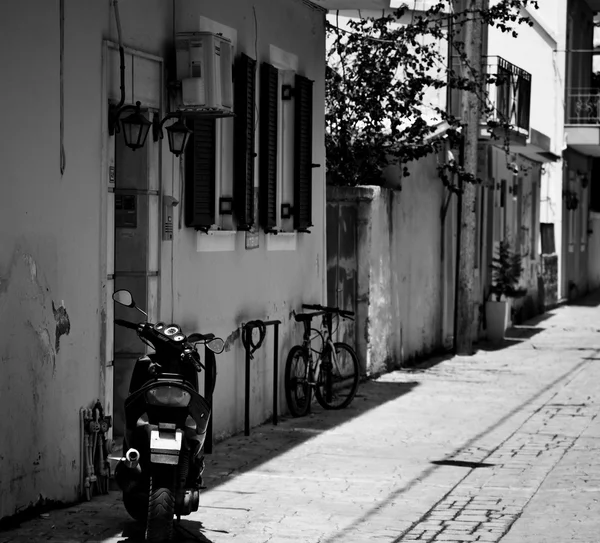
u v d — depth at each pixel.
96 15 9.29
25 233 8.27
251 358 12.61
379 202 17.77
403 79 21.08
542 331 27.33
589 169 43.84
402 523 8.72
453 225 22.22
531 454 11.84
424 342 20.72
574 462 11.42
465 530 8.51
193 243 11.38
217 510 9.02
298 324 14.71
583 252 43.44
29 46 8.32
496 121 22.44
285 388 13.88
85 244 9.16
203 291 11.64
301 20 14.61
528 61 33.44
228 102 10.95
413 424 13.62
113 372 9.79
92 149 9.25
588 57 42.16
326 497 9.62
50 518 8.45
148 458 7.60
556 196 37.03
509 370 19.25
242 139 12.36
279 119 13.88
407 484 10.25
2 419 8.00
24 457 8.30
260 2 13.16
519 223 30.66
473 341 23.67
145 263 10.26
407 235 19.47
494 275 25.38
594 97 41.31
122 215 10.26
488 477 10.64
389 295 18.44
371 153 18.88
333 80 19.31
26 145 8.29
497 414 14.50
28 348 8.32
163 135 10.60
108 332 9.55
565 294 38.91
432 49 21.25
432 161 20.94
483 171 25.09
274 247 13.77
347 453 11.71
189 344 8.00
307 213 14.53
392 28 22.48
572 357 21.44
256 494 9.66
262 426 13.26
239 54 12.49
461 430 13.26
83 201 9.12
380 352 18.05
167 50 10.69
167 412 7.63
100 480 9.36
